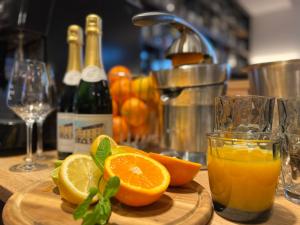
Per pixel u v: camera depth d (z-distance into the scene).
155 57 1.43
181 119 0.46
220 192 0.26
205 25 1.93
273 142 0.25
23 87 0.47
